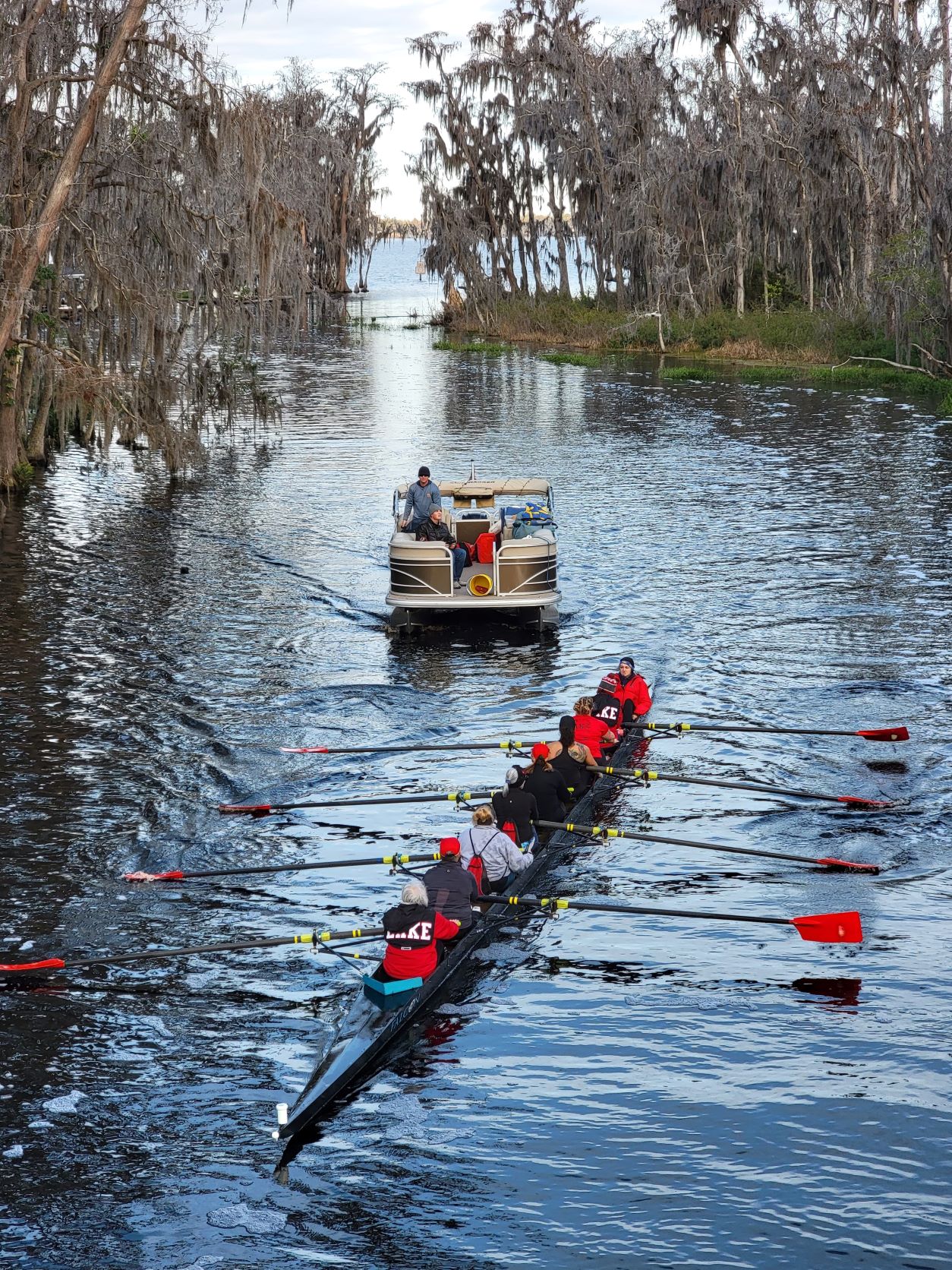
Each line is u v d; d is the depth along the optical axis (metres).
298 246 33.22
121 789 14.35
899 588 22.88
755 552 25.83
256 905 11.83
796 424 44.59
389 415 48.66
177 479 35.03
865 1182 8.03
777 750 15.54
